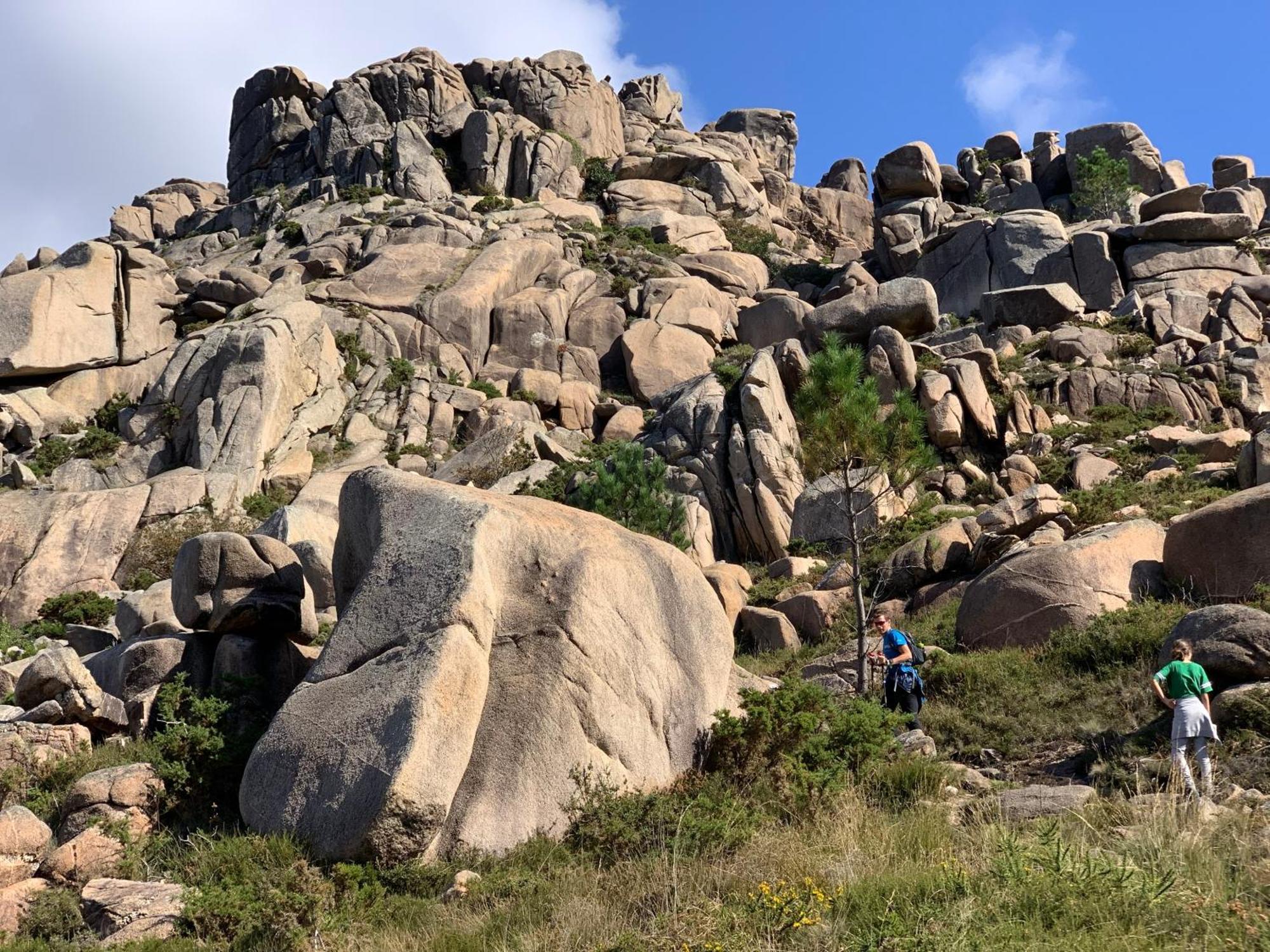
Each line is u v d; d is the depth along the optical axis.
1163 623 13.91
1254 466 23.12
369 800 9.33
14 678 15.05
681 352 45.59
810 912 6.89
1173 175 59.78
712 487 30.88
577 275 50.38
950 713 13.09
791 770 10.29
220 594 13.68
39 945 8.63
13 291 41.22
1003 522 19.83
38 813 11.26
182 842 10.53
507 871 9.21
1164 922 6.28
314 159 66.00
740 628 20.80
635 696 11.36
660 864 8.70
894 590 20.52
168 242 66.88
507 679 10.75
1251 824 7.81
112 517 33.00
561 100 66.75
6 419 38.47
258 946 8.20
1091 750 11.28
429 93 66.00
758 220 66.25
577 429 43.00
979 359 33.84
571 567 11.43
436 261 48.66
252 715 12.77
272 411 37.25
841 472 19.20
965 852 7.90
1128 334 38.53
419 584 10.86
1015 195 61.97
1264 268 43.16
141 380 41.44
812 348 41.53
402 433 39.62
